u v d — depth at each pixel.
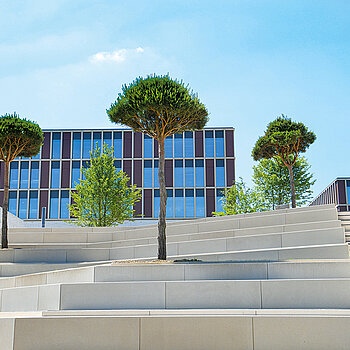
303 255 15.48
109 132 58.34
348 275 11.38
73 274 13.28
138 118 15.99
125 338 9.29
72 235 24.28
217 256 16.83
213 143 57.91
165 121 15.96
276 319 9.05
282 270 11.70
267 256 16.02
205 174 57.12
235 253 16.58
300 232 16.61
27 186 57.00
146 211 56.41
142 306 11.03
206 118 16.83
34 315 10.27
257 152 27.23
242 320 9.13
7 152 22.56
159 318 9.31
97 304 11.13
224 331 9.13
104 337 9.31
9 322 9.45
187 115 15.95
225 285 10.84
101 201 34.38
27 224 48.69
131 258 20.00
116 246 22.69
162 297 11.02
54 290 11.65
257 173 40.50
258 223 19.84
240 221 20.31
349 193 69.38
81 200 34.66
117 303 11.09
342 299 10.25
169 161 57.62
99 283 11.22
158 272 12.22
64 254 20.66
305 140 26.36
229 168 57.09
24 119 23.08
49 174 57.22
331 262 11.52
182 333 9.22
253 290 10.69
